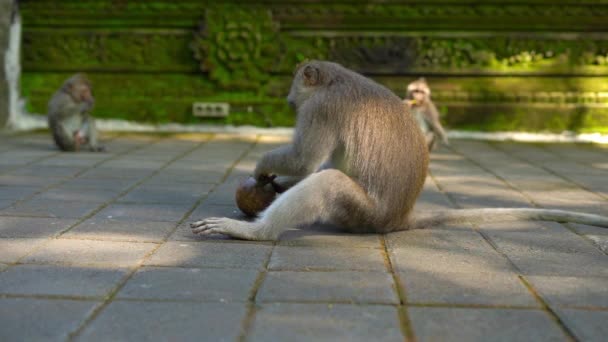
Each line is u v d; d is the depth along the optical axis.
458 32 11.70
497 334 2.73
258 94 11.83
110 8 11.68
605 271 3.69
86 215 4.92
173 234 4.38
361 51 11.68
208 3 11.63
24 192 5.81
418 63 11.68
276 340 2.63
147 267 3.58
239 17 11.59
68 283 3.29
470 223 4.93
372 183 4.17
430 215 4.74
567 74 11.71
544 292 3.27
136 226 4.59
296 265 3.67
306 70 4.27
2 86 11.41
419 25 11.66
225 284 3.31
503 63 11.72
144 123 11.86
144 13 11.68
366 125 4.13
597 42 11.69
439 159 9.16
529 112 11.66
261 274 3.49
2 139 10.19
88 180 6.57
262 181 4.73
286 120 11.78
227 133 11.73
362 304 3.05
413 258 3.87
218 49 11.62
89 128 9.01
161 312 2.92
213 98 11.80
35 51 11.79
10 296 3.09
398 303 3.07
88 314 2.88
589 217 4.82
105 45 11.78
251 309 2.97
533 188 6.82
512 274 3.59
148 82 11.87
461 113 11.69
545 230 4.75
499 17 11.57
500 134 11.71
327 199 4.04
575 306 3.07
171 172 7.23
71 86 8.71
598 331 2.77
